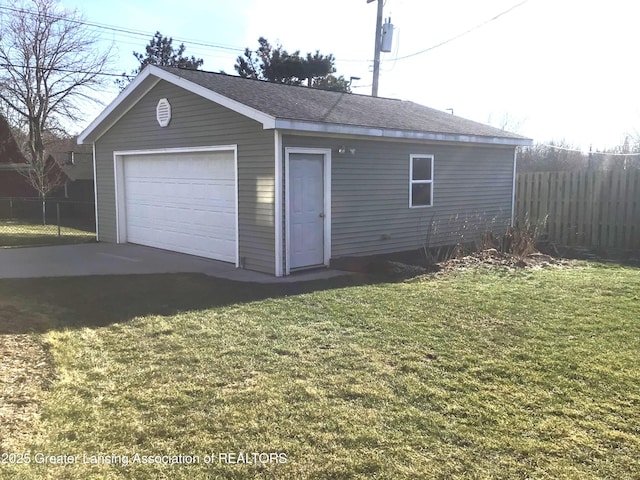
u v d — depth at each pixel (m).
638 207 12.37
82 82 26.94
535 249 12.10
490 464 3.15
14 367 4.50
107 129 13.73
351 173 10.41
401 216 11.63
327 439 3.41
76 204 24.67
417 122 12.05
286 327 5.88
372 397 4.03
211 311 6.61
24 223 22.27
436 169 12.41
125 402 3.94
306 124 8.95
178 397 4.02
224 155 10.50
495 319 6.19
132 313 6.51
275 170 9.06
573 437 3.45
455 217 13.02
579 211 13.43
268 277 9.04
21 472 2.99
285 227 9.25
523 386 4.25
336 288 8.00
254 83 11.98
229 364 4.72
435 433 3.50
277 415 3.73
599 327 5.83
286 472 3.06
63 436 3.44
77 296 7.46
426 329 5.79
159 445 3.34
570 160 23.08
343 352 5.04
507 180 14.52
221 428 3.55
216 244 10.98
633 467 3.11
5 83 25.38
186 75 10.88
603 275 9.06
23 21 25.19
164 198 12.42
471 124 14.25
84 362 4.77
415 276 8.98
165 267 10.09
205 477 3.02
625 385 4.27
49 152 29.38
